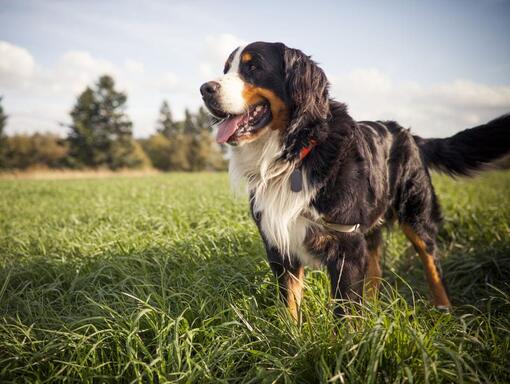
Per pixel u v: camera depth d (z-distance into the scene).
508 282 1.42
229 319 1.02
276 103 1.09
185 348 0.90
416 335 0.82
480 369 0.85
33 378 0.91
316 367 0.83
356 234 1.04
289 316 1.00
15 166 16.30
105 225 2.19
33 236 2.00
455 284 1.49
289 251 1.11
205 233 1.65
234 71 1.13
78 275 1.34
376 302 1.00
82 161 15.87
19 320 1.04
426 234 1.35
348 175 1.02
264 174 1.09
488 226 1.94
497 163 1.43
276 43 1.13
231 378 0.86
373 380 0.75
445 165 1.45
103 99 15.96
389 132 1.31
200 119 19.42
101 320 1.03
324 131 1.03
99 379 0.90
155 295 1.07
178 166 18.20
